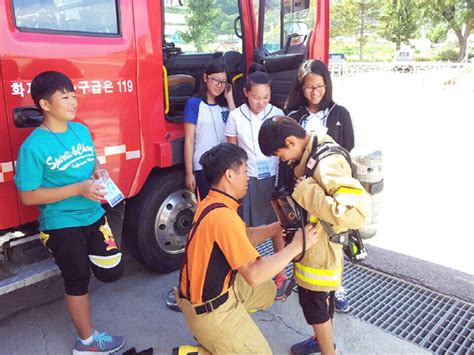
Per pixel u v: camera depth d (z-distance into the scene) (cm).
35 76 229
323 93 262
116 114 269
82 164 228
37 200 214
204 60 373
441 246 388
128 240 324
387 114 1124
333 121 265
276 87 377
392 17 3475
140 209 312
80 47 247
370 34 3725
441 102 1325
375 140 813
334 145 201
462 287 321
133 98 277
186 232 342
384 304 304
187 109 306
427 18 3403
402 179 577
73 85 239
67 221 227
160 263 333
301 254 198
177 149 307
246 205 297
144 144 288
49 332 278
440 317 288
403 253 375
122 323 286
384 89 1681
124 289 325
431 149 732
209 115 309
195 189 323
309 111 271
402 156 695
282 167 265
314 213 191
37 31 232
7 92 224
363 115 1116
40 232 234
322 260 212
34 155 209
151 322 287
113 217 283
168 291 322
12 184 234
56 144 216
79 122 252
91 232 237
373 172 219
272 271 187
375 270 347
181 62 371
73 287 236
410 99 1411
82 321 244
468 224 432
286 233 207
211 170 196
